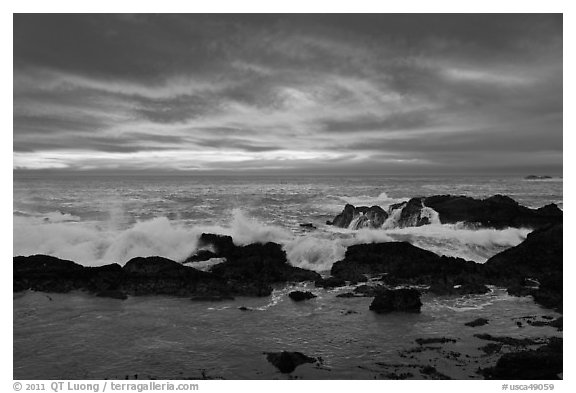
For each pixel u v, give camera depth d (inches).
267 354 501.0
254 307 667.4
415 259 837.8
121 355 502.3
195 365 478.0
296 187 3639.3
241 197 2374.5
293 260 910.4
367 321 607.2
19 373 460.4
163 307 663.1
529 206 2011.6
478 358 488.4
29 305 664.4
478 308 657.0
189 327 585.0
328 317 623.5
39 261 785.6
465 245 1023.0
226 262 862.5
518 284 753.6
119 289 727.7
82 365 477.7
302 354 491.2
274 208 1835.6
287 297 714.2
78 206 1775.3
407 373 454.6
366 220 1282.0
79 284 738.8
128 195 2442.2
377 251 869.2
